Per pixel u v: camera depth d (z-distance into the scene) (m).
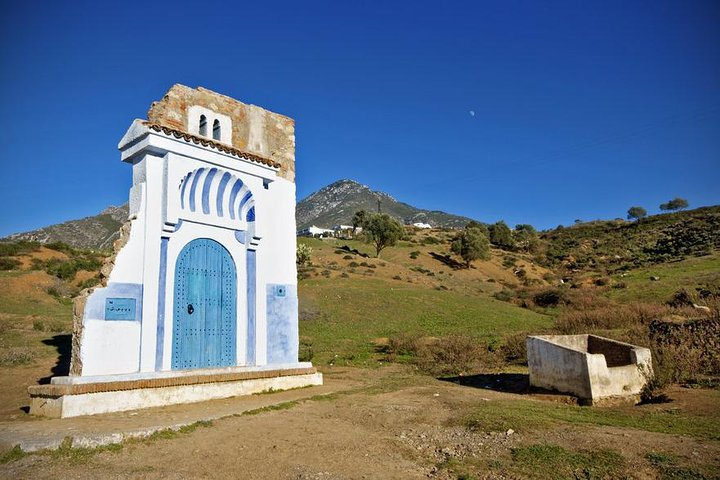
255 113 14.45
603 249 78.06
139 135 11.43
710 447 6.50
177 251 11.75
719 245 59.97
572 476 5.77
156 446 6.91
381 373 16.88
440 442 7.27
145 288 10.99
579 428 7.66
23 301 29.97
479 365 17.09
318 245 67.44
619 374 10.66
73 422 8.35
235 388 11.65
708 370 12.65
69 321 25.41
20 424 8.33
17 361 16.38
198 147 12.15
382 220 65.88
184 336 11.62
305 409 9.77
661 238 76.12
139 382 9.98
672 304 27.84
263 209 13.58
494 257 73.38
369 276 47.56
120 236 11.12
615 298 39.69
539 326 28.12
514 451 6.63
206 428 7.94
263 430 7.83
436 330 28.36
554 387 11.26
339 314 31.62
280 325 13.72
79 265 43.97
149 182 11.48
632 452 6.39
